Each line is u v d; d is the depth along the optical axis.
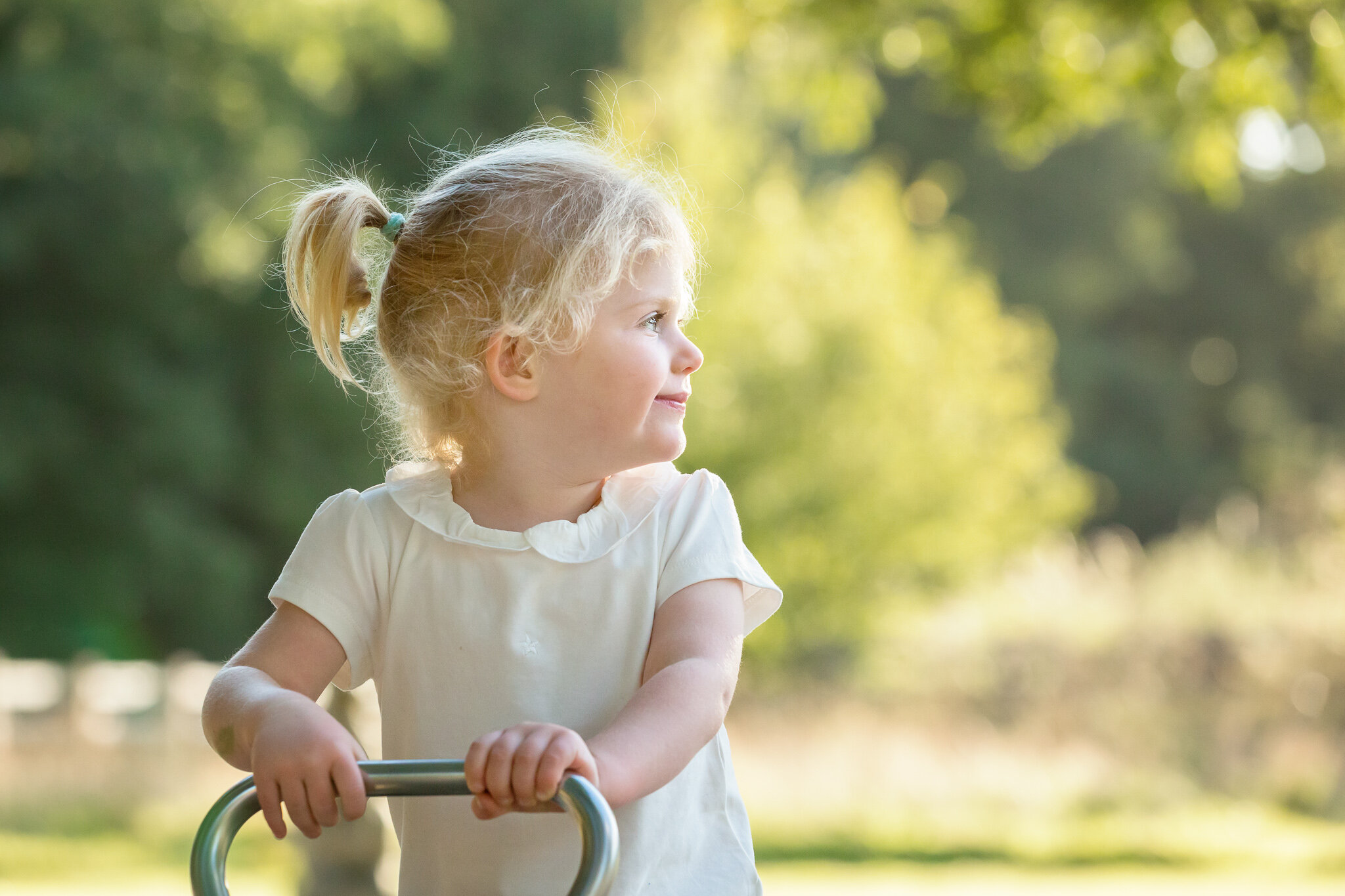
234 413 27.52
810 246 25.33
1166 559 26.36
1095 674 22.91
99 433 25.72
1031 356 41.50
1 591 26.38
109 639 31.59
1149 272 49.88
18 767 20.38
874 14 12.67
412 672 2.47
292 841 7.09
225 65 24.66
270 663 2.44
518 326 2.43
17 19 23.70
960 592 26.19
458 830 2.43
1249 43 11.36
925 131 46.97
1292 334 51.28
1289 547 26.55
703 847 2.50
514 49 29.39
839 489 23.84
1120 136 47.19
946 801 19.52
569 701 2.42
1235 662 22.66
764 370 23.75
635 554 2.47
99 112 23.23
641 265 2.47
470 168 2.58
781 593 2.56
